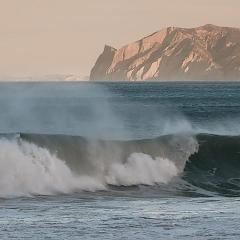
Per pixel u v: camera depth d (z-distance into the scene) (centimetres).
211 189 9675
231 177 10606
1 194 8312
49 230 5822
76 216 6531
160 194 9012
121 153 9981
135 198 8319
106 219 6359
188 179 10288
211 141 11200
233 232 5781
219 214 6669
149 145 10425
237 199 8025
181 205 7394
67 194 8594
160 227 5969
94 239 5488
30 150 9106
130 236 5603
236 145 11206
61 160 9344
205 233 5738
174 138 10881
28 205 7412
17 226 5994
